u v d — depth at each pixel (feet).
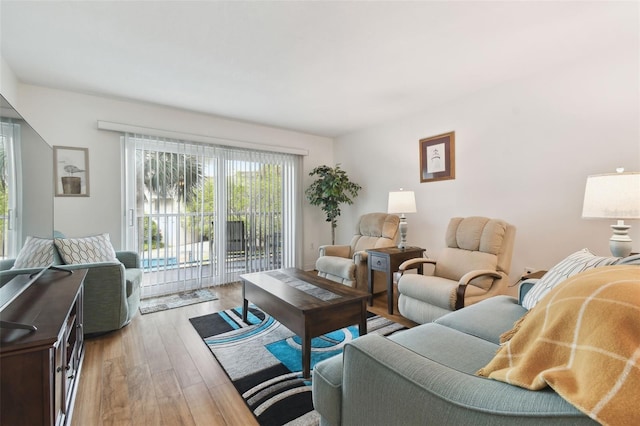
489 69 8.72
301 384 5.75
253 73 8.83
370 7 5.95
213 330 8.27
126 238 11.01
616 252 5.84
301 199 15.89
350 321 6.68
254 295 8.19
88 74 8.86
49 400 3.38
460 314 5.47
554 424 1.87
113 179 10.89
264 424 4.70
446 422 2.36
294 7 5.94
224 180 13.30
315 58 7.97
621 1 5.81
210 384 5.75
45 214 6.18
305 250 16.14
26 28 6.56
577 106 8.25
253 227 14.16
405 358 2.93
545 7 5.99
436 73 8.96
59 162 9.98
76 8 5.91
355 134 15.66
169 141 11.96
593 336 2.05
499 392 2.29
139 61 8.09
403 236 11.16
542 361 2.32
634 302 2.06
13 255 4.53
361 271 11.32
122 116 11.01
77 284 5.60
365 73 8.89
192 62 8.15
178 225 12.12
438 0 5.76
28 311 4.18
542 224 9.00
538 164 9.04
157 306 10.27
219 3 5.81
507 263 8.39
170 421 4.77
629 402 1.68
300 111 12.37
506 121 9.72
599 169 7.89
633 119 7.36
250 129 14.07
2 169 4.20
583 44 7.40
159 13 6.09
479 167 10.50
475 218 9.26
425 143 12.28
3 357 3.19
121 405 5.13
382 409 2.89
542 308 2.84
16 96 9.09
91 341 7.52
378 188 14.52
